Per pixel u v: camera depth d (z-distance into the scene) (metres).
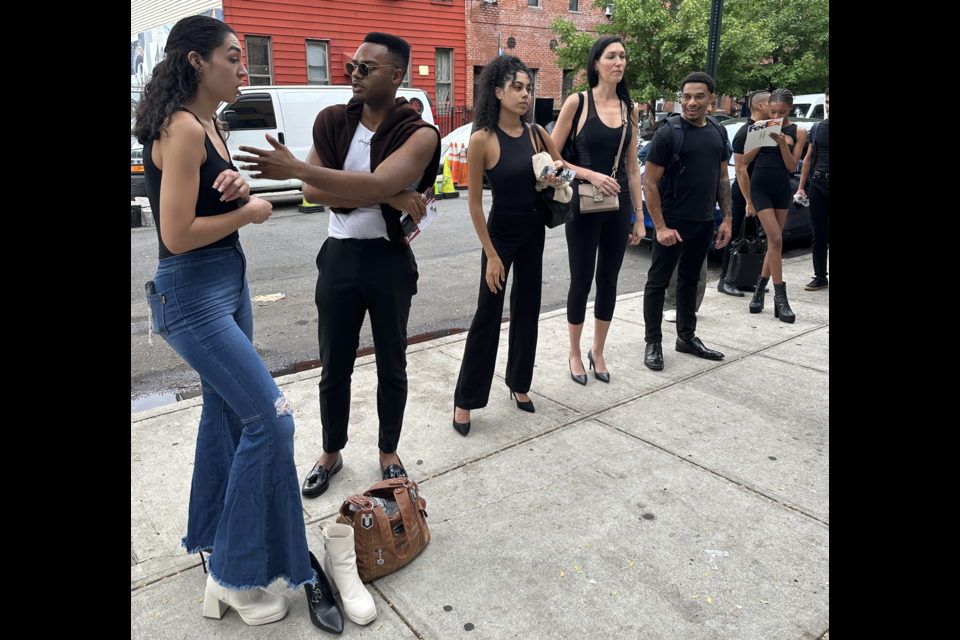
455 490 2.90
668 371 4.34
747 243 6.04
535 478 3.01
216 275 1.94
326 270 2.67
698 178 4.13
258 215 1.93
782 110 5.13
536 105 21.19
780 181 5.24
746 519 2.69
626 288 6.79
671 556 2.46
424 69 18.38
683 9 15.84
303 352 4.93
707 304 5.93
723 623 2.12
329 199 2.45
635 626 2.11
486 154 3.18
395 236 2.57
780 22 19.09
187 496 2.82
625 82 3.87
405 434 3.44
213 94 1.86
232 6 15.01
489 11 19.48
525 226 3.29
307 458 3.16
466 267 7.64
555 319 5.46
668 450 3.27
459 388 3.41
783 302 5.44
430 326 5.60
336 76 16.88
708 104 4.06
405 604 2.21
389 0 17.20
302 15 15.96
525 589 2.28
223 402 2.25
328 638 2.06
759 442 3.36
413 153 2.37
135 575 2.33
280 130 12.46
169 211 1.78
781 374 4.28
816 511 2.74
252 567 2.03
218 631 2.09
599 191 3.70
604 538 2.56
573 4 21.50
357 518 2.26
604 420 3.61
